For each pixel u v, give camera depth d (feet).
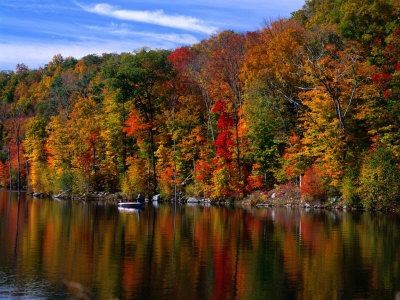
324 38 224.94
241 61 275.39
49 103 415.44
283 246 95.71
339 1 246.27
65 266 76.54
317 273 72.28
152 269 74.59
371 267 76.59
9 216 155.02
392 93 182.50
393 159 175.52
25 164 389.80
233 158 222.89
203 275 70.69
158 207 200.13
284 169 205.36
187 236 109.40
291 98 214.69
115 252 88.89
